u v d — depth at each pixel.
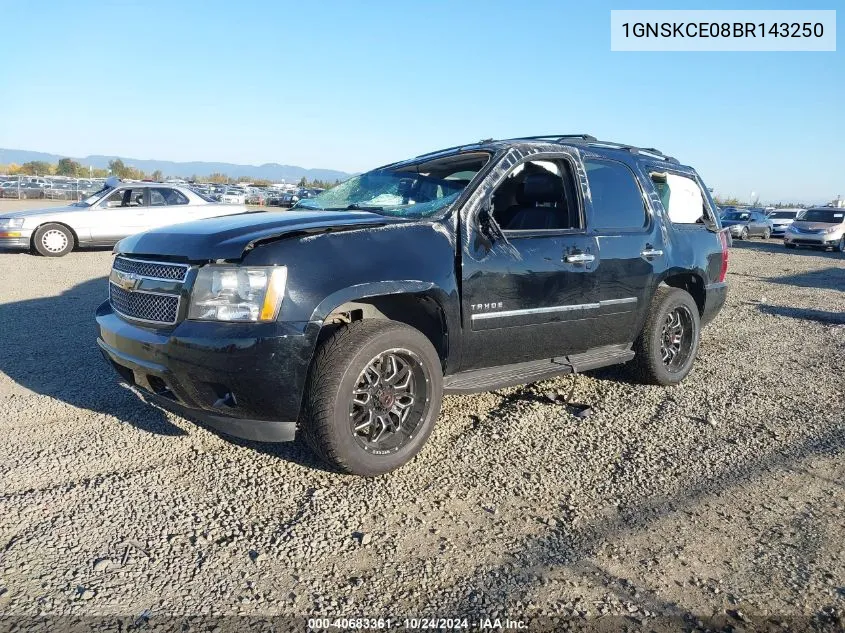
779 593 2.56
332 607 2.41
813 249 26.89
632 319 4.78
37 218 13.27
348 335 3.25
